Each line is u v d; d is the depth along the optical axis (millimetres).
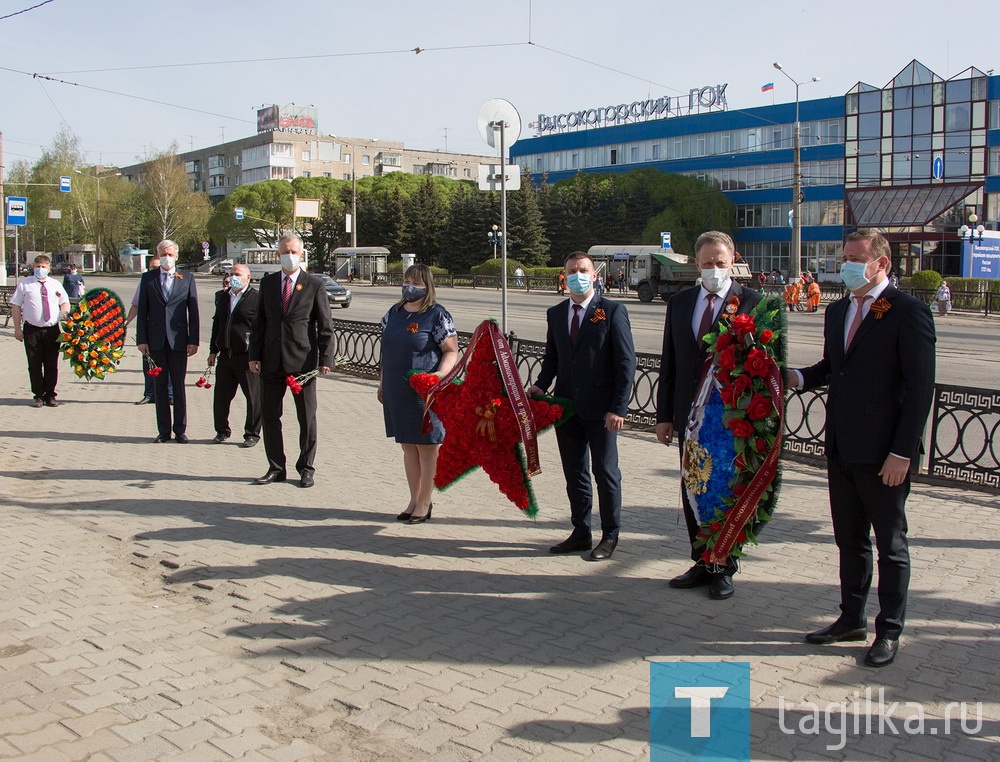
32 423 10094
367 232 68250
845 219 54438
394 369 6168
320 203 71500
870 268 3988
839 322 4152
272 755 3188
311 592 4879
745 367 4504
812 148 58281
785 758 3186
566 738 3311
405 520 6301
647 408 10055
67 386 13109
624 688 3727
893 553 3986
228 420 10062
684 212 59781
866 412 3963
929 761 3168
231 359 8836
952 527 6137
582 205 61594
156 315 8820
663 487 7324
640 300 40312
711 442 4660
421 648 4133
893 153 53844
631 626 4402
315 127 109188
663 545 5758
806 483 7484
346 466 8078
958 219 49531
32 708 3516
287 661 3992
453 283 54656
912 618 4496
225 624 4430
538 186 65375
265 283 7238
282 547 5680
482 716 3480
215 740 3283
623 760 3158
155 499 6836
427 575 5168
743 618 4508
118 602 4723
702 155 64500
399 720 3447
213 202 110438
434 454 6203
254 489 7195
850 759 3180
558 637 4266
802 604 4703
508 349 5398
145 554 5527
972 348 19953
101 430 9734
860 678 3826
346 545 5734
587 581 5070
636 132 68562
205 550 5609
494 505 6727
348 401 12086
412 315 6191
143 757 3154
